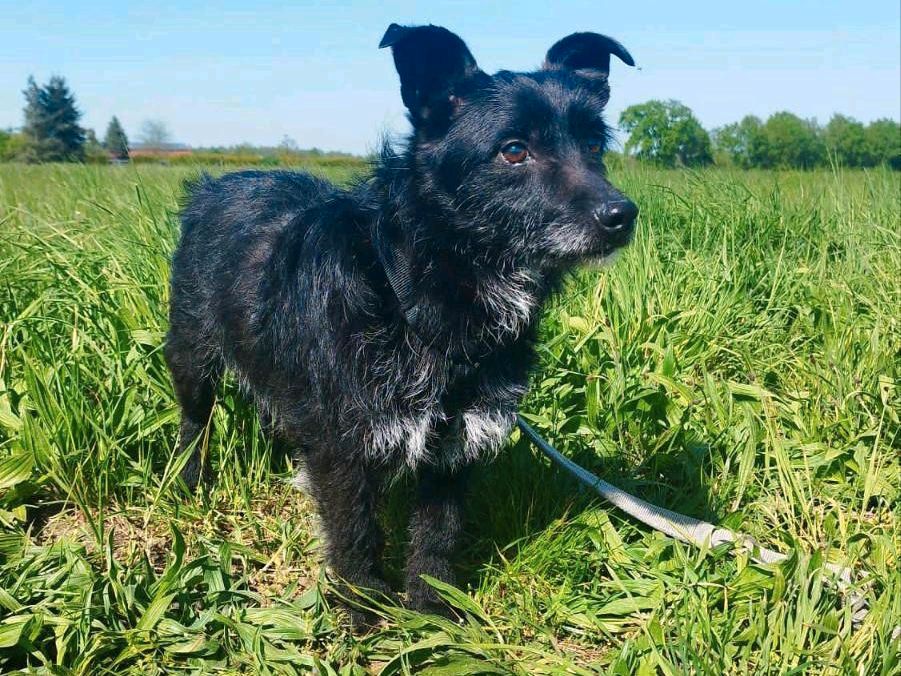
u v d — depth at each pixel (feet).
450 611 1.87
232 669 1.59
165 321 2.64
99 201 4.05
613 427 2.44
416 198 1.72
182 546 1.74
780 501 2.15
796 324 3.18
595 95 2.02
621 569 1.91
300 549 2.02
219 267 2.12
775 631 1.61
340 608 1.84
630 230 1.77
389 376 1.68
